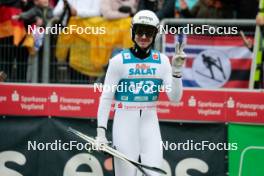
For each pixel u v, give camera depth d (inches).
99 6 1071.6
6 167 1034.1
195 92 979.3
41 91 1020.5
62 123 1014.4
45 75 1071.6
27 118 1027.3
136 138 800.9
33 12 1071.6
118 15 1064.2
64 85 1011.9
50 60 1082.1
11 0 1079.6
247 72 1042.1
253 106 966.4
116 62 796.0
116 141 804.0
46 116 1019.9
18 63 1083.9
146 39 788.0
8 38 1083.3
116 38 1064.8
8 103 1030.4
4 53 1087.0
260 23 1010.7
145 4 1088.2
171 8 1083.9
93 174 1005.8
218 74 1050.1
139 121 804.6
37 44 1068.5
